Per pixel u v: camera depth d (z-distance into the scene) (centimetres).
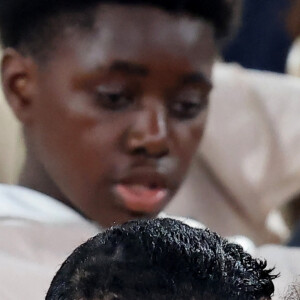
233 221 446
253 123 451
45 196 309
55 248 291
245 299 161
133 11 298
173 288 158
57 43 303
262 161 449
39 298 279
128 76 295
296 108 457
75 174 303
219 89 448
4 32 319
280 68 576
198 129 309
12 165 408
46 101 306
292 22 573
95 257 164
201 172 443
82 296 162
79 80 298
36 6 306
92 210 304
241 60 578
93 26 298
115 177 298
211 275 160
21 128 325
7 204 302
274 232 459
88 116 297
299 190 459
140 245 162
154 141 294
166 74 296
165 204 304
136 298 158
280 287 196
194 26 304
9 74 315
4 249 288
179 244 163
